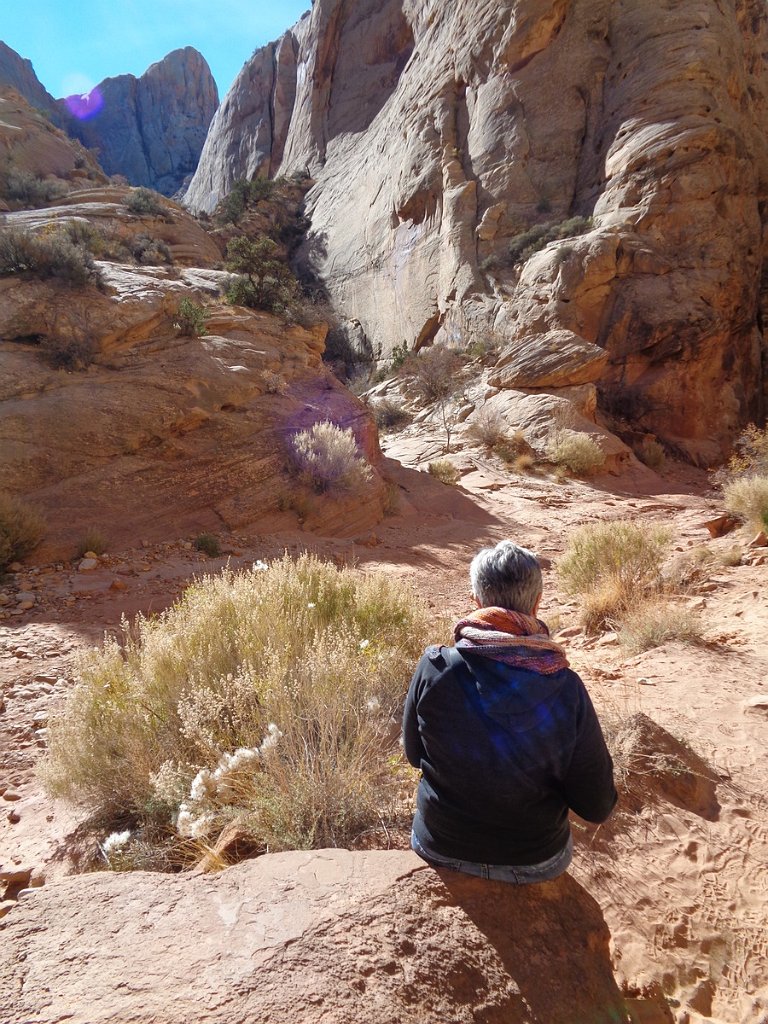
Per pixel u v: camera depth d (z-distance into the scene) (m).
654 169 29.02
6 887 2.96
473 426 25.22
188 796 2.99
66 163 31.28
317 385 17.33
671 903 2.61
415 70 46.72
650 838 2.96
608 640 6.12
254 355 16.12
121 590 8.62
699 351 26.98
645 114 30.56
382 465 18.62
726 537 10.39
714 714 4.20
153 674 3.86
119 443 11.91
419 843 2.01
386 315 42.22
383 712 3.85
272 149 72.19
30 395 12.02
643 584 7.28
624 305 28.00
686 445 26.67
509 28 36.50
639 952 2.38
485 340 31.69
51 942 1.71
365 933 1.74
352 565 10.79
